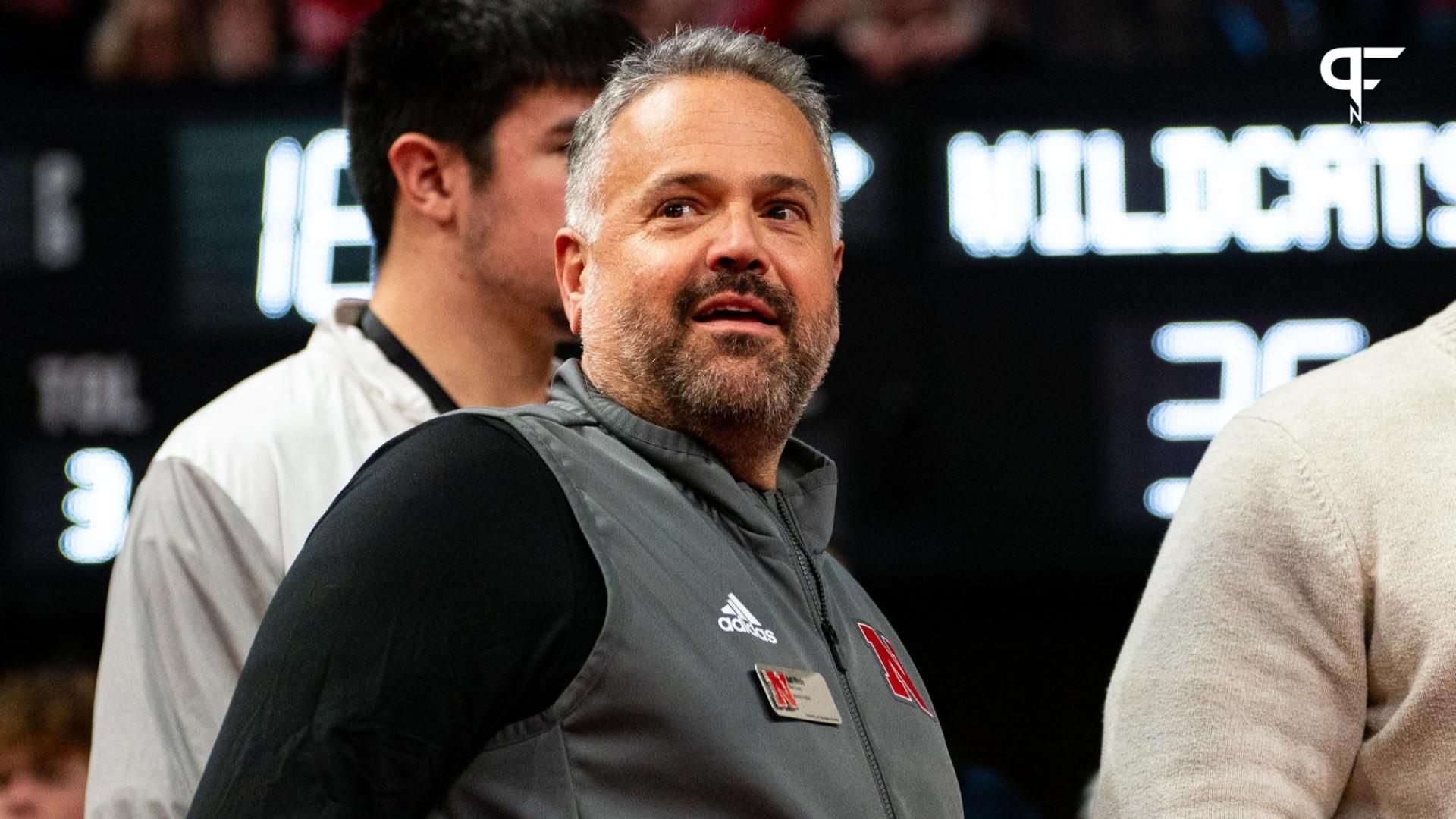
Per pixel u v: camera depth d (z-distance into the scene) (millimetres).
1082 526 13859
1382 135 13992
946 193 14062
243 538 6535
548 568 4980
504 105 7328
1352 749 6164
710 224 5645
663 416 5621
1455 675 5957
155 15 16375
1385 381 6520
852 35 15750
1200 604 6285
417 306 7410
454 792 4852
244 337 14039
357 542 4930
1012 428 13938
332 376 7152
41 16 16766
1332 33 17016
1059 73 14141
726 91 5871
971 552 13883
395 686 4723
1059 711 15195
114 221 14125
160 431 14062
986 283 14016
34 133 14148
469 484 5051
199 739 6219
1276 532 6254
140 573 6480
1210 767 6027
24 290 14078
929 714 6086
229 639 6391
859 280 14047
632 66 6043
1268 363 13922
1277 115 14031
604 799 4887
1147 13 16953
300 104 14234
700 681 5035
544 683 4902
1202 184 14008
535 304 7336
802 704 5262
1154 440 13898
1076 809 14945
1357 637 6137
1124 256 14000
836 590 6125
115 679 6344
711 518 5562
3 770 9523
